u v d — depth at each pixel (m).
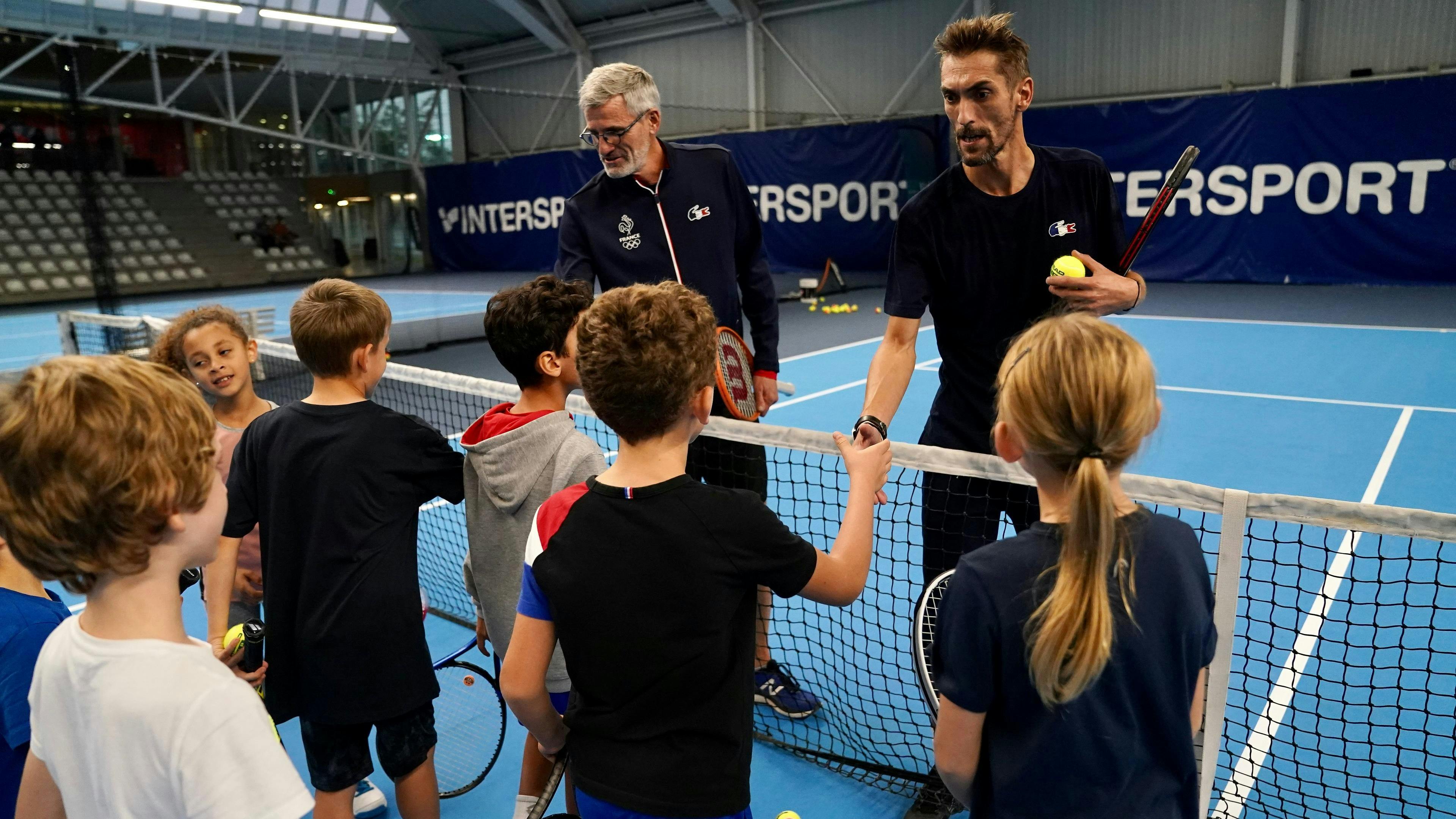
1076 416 1.28
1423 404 7.04
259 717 1.24
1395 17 13.85
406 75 24.39
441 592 4.41
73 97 8.73
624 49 21.86
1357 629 3.56
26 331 15.35
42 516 1.16
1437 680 3.19
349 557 2.20
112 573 1.21
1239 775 2.76
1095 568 1.24
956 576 1.38
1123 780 1.37
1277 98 14.16
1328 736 2.93
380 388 8.61
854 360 9.95
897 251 2.69
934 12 17.67
